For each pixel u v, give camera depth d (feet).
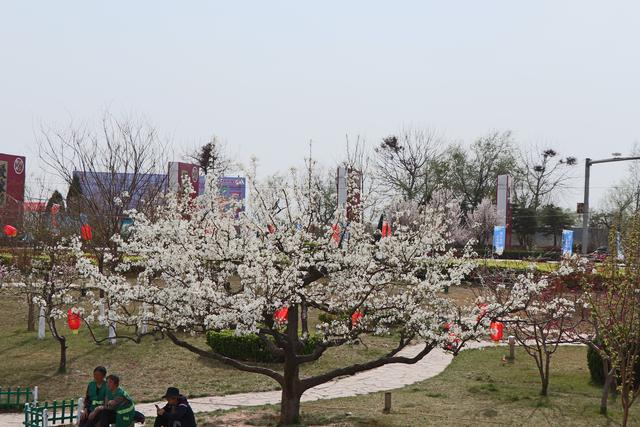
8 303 90.17
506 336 81.10
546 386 53.52
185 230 40.93
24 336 72.79
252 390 55.72
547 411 47.55
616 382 50.88
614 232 40.19
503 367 65.67
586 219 88.12
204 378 59.41
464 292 86.79
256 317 36.99
